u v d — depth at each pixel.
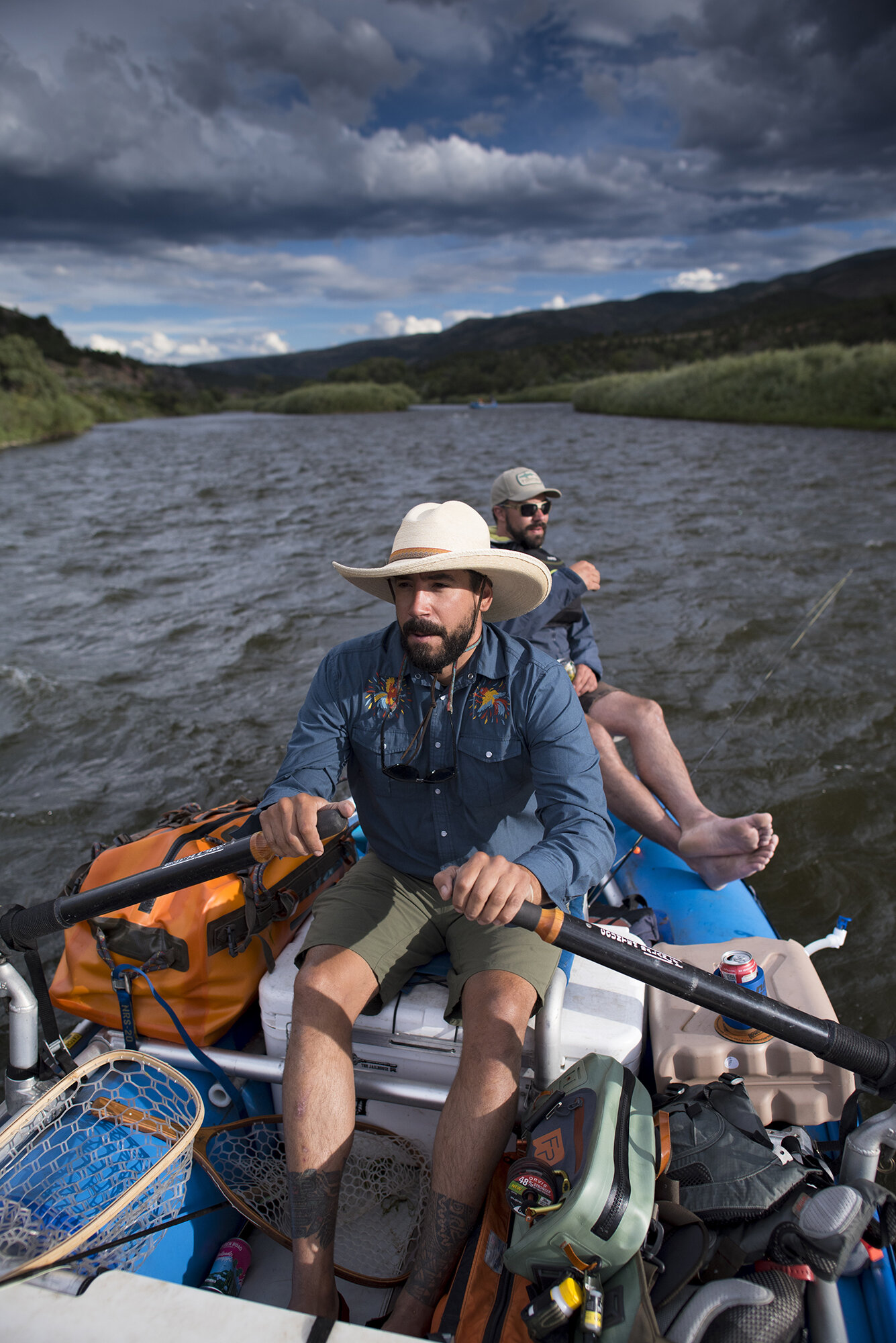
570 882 1.56
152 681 6.39
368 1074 1.74
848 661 6.12
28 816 4.56
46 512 15.20
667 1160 1.38
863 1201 1.23
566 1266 1.23
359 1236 1.72
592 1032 1.63
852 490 13.48
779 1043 1.66
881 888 3.58
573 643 3.17
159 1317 1.15
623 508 12.58
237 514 14.02
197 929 1.77
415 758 1.79
